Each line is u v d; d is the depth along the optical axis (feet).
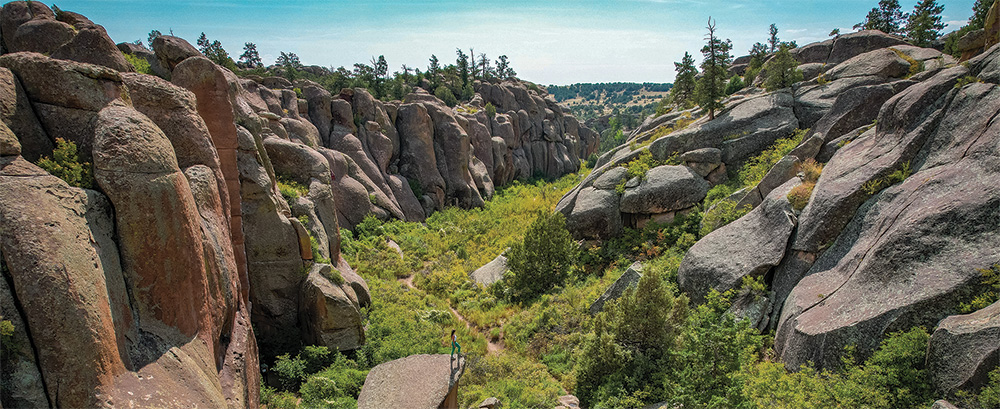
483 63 329.93
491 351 73.97
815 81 112.88
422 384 45.55
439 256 115.85
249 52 275.18
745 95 131.54
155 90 42.34
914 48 116.67
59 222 26.35
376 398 44.45
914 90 65.00
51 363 24.41
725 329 48.57
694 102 139.74
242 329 43.75
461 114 197.67
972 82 58.18
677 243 84.69
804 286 56.59
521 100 273.75
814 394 42.32
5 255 24.43
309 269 69.67
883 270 47.62
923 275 44.60
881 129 67.62
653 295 59.06
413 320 77.15
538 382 62.03
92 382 25.12
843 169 65.26
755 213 71.51
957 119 56.29
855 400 40.60
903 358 41.52
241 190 65.21
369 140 147.33
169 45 90.27
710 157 98.68
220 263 40.96
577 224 98.53
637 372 56.85
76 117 34.76
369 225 119.14
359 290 79.66
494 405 52.24
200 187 41.14
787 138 98.78
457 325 80.23
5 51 65.41
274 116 99.96
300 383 59.26
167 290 32.45
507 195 191.01
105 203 30.81
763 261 63.26
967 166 50.08
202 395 30.86
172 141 42.91
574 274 92.89
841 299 49.98
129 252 31.14
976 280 41.52
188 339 33.47
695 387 47.62
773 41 216.13
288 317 69.00
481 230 137.90
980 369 36.01
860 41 137.08
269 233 66.80
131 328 30.19
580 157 338.13
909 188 53.98
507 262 97.35
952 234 45.24
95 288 26.58
